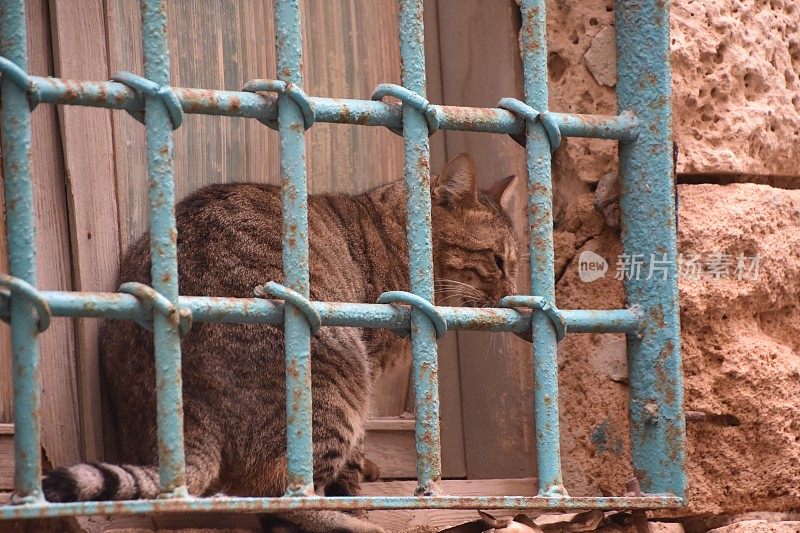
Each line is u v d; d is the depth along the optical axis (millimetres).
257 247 8047
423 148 6934
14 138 5859
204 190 8422
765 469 8422
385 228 9523
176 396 6074
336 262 8836
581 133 7766
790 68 9172
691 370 8242
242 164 9352
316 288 8453
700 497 8242
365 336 8734
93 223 8055
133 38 8492
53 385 7707
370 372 8672
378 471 9258
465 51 9836
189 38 8906
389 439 9656
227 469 7656
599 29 8828
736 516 8453
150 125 6180
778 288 8641
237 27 9219
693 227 8297
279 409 7645
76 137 7992
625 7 8078
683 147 8406
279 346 7668
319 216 8992
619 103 8086
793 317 8891
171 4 8812
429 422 6785
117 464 7234
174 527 7586
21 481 5664
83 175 8016
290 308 6434
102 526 7418
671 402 7742
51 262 7820
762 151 8797
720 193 8461
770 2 9133
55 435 7676
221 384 7559
